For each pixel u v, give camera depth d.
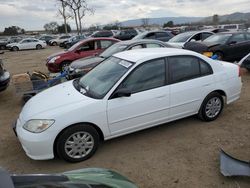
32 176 2.31
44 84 7.16
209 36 13.78
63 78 7.36
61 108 4.21
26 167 4.35
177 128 5.38
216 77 5.41
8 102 8.03
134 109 4.58
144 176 3.94
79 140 4.29
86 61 9.10
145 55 4.89
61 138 4.16
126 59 4.97
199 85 5.21
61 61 11.83
